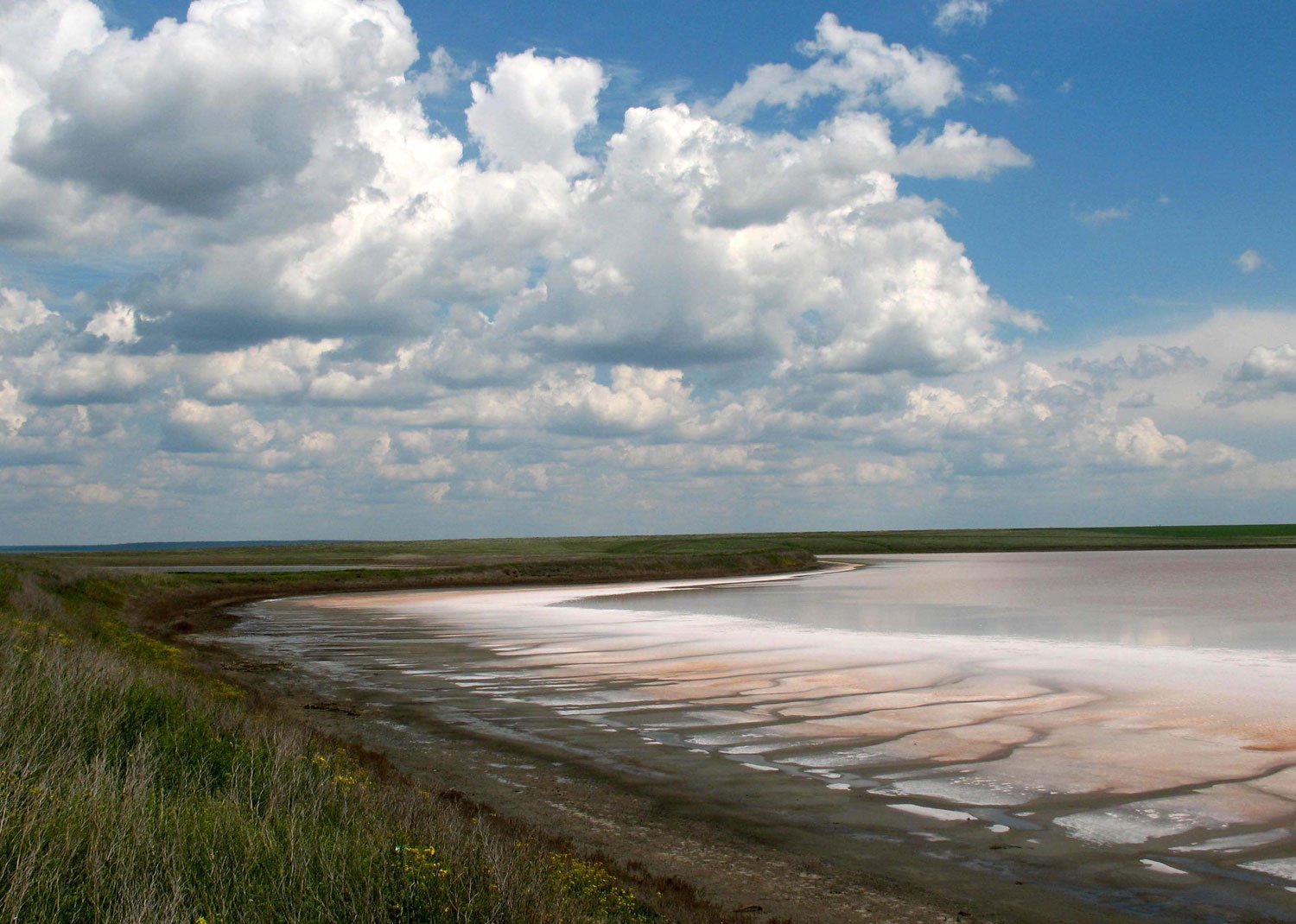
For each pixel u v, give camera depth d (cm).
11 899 628
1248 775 1628
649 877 1147
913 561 13475
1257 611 4856
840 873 1205
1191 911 1084
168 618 5000
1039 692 2453
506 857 911
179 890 680
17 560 5588
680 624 4434
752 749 1895
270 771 1133
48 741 1039
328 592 7725
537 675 2906
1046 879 1184
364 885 774
